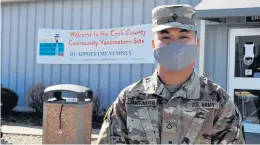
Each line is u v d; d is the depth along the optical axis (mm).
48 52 12250
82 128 6340
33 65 12516
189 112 1957
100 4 11445
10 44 12891
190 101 1968
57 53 12086
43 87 11531
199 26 9414
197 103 1963
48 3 12258
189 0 10188
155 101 2006
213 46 9242
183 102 1973
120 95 2123
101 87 11422
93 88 11531
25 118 11492
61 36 12016
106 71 11367
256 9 7461
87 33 11617
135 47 10883
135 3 10938
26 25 12633
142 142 1985
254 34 8719
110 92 11281
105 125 2141
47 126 6449
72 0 11867
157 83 2027
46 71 12297
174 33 1998
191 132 1938
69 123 6348
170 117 1970
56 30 12102
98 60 11453
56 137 6398
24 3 12648
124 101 2086
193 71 2045
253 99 8711
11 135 8875
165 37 2014
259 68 8680
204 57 9320
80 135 6312
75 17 11828
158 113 1992
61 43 12023
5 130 9523
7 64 12914
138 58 10844
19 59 12750
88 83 11633
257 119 8625
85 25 11672
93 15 11555
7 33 12930
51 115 6434
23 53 12688
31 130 9578
